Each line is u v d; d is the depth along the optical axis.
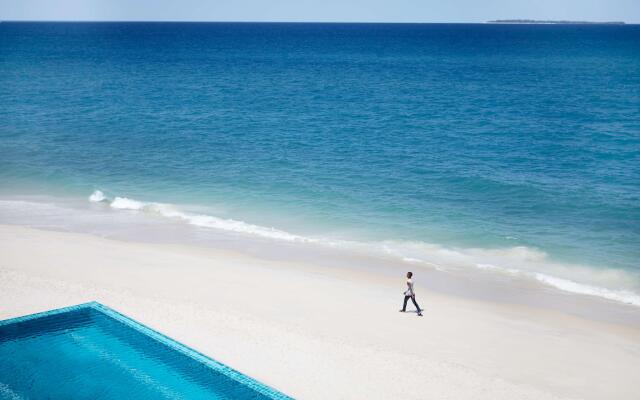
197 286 20.00
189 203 30.66
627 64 111.25
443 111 58.59
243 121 52.59
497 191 32.25
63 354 14.59
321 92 73.50
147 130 47.94
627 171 35.47
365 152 41.06
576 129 47.97
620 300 20.14
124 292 19.05
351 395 13.59
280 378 14.23
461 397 13.64
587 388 14.46
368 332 17.00
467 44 189.50
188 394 13.21
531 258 23.83
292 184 33.75
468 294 20.44
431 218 28.31
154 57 123.50
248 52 148.88
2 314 17.09
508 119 53.50
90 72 89.44
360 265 22.97
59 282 19.62
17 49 137.00
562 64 113.88
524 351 16.31
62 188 32.94
